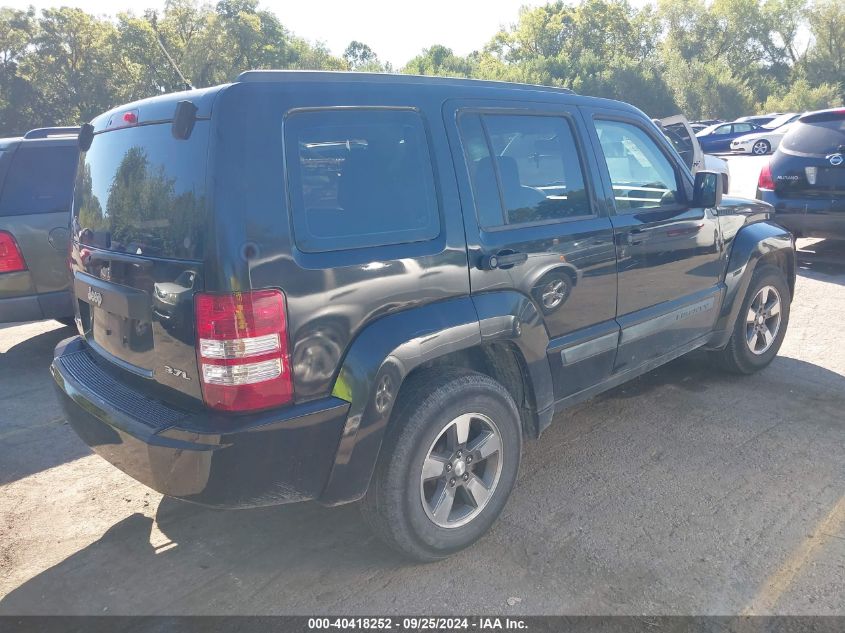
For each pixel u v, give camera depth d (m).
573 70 58.19
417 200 2.96
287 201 2.56
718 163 12.54
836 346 5.80
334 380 2.66
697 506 3.47
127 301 2.86
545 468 3.91
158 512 3.62
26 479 4.00
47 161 5.97
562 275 3.47
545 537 3.26
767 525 3.29
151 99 2.99
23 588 3.02
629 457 4.00
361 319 2.71
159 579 3.05
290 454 2.59
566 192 3.61
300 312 2.55
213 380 2.50
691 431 4.30
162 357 2.71
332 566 3.11
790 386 4.98
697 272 4.42
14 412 4.98
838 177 7.92
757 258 4.80
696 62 59.44
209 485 2.51
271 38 55.94
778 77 69.94
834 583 2.87
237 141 2.50
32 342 6.73
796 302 7.14
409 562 3.11
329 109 2.76
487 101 3.33
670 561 3.04
